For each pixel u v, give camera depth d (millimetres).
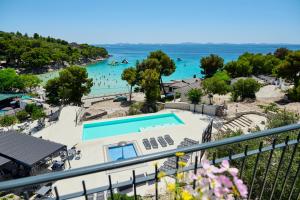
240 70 57875
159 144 21125
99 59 154250
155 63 40531
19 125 31047
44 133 24672
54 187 1904
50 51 103500
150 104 33875
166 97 42719
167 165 15578
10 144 17688
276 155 7496
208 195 1548
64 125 26875
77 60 121875
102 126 27547
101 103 41969
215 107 28438
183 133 23203
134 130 26578
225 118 26438
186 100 38844
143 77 35750
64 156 18906
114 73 92938
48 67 97625
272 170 6949
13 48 88688
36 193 13812
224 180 1547
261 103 30594
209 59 59375
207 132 17516
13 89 57656
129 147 21156
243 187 1539
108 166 1883
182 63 129125
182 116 28406
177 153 2053
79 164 18234
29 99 47594
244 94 35031
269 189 6836
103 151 20141
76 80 37062
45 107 41906
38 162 16766
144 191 11406
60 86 37125
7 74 55094
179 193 1713
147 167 16031
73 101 37844
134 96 48375
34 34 152500
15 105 45250
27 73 86438
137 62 42625
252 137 2354
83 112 32625
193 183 1710
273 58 64125
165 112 30516
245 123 22344
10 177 17406
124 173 15758
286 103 29328
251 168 7395
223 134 15422
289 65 34125
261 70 63531
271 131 2447
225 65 60969
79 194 2000
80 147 20938
